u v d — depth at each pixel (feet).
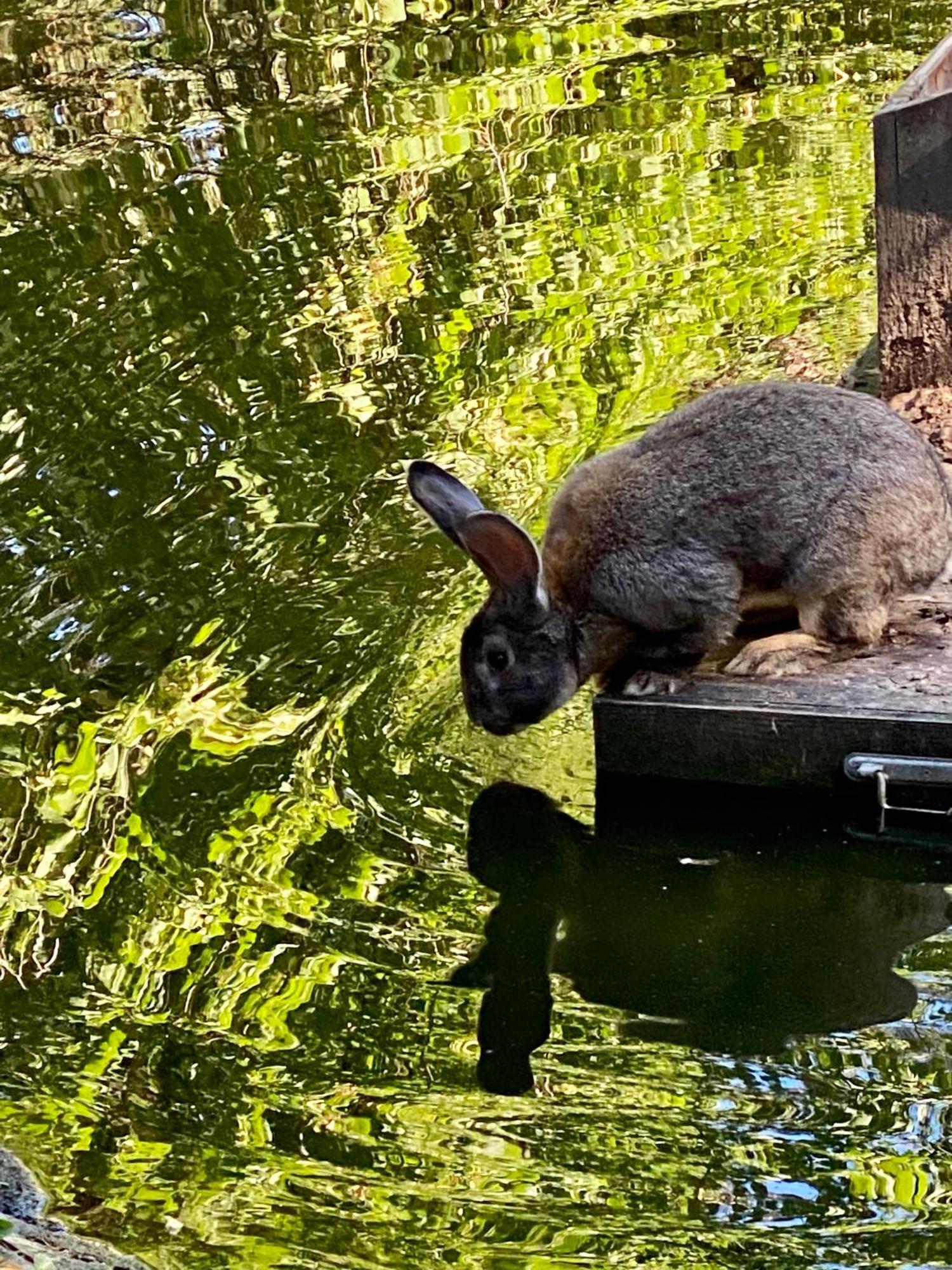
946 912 5.80
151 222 10.69
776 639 6.40
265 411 8.77
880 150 7.66
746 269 9.82
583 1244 4.60
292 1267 4.53
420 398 8.82
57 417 8.81
